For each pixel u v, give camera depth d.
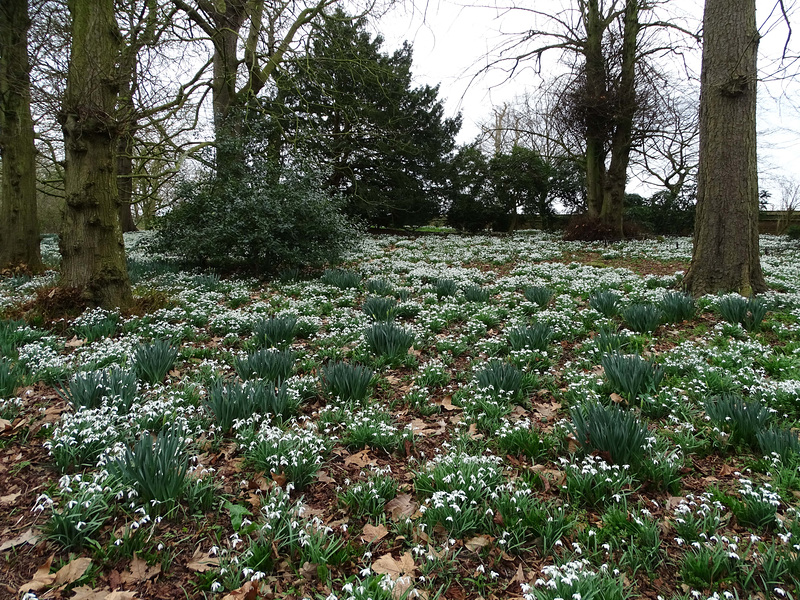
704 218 7.81
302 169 11.99
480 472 2.97
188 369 5.04
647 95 17.41
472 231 27.95
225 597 2.21
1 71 9.88
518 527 2.65
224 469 3.29
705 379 4.48
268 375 4.61
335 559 2.47
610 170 19.09
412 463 3.46
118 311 6.75
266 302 8.30
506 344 5.79
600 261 13.86
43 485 3.03
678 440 3.54
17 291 8.88
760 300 6.73
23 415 3.89
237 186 11.06
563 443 3.54
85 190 6.68
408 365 5.38
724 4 7.35
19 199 10.97
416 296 8.91
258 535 2.60
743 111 7.45
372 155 24.25
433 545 2.60
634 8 16.95
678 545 2.58
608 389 4.45
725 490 3.02
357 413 4.03
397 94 23.38
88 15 6.40
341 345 5.89
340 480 3.24
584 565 2.33
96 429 3.36
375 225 27.77
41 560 2.45
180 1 11.09
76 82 6.46
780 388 4.15
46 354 5.02
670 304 6.63
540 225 28.23
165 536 2.62
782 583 2.25
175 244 11.16
